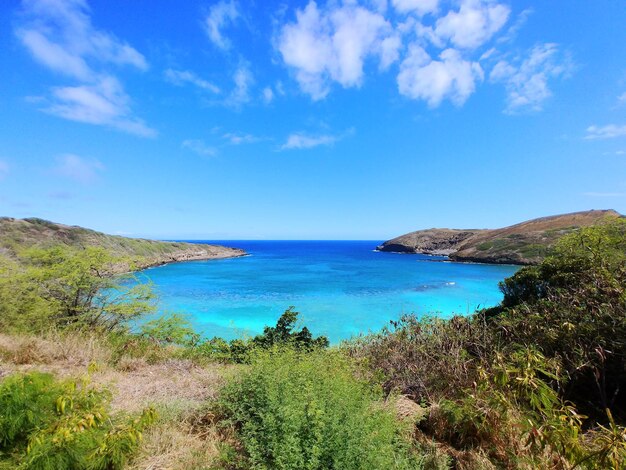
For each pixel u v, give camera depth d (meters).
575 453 2.44
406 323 6.19
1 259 9.88
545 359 3.60
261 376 4.00
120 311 9.73
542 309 5.15
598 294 4.58
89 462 2.40
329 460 2.61
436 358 4.80
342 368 4.54
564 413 2.89
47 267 10.03
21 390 2.62
